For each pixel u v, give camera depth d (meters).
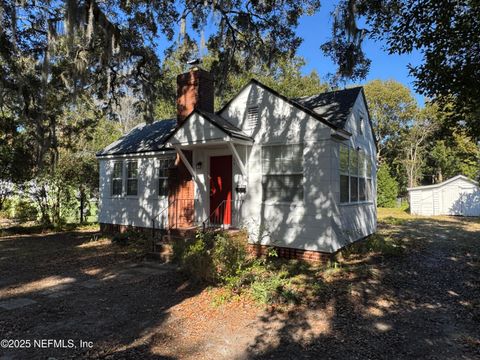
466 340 4.48
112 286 7.00
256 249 9.70
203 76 11.27
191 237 9.31
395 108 38.19
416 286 6.84
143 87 12.07
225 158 10.62
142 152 12.79
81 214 18.44
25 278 7.73
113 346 4.35
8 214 18.75
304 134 9.04
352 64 8.63
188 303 5.89
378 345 4.34
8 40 9.78
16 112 12.39
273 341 4.46
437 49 6.84
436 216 23.36
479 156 24.17
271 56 11.64
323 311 5.48
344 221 9.74
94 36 9.12
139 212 13.23
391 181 33.16
